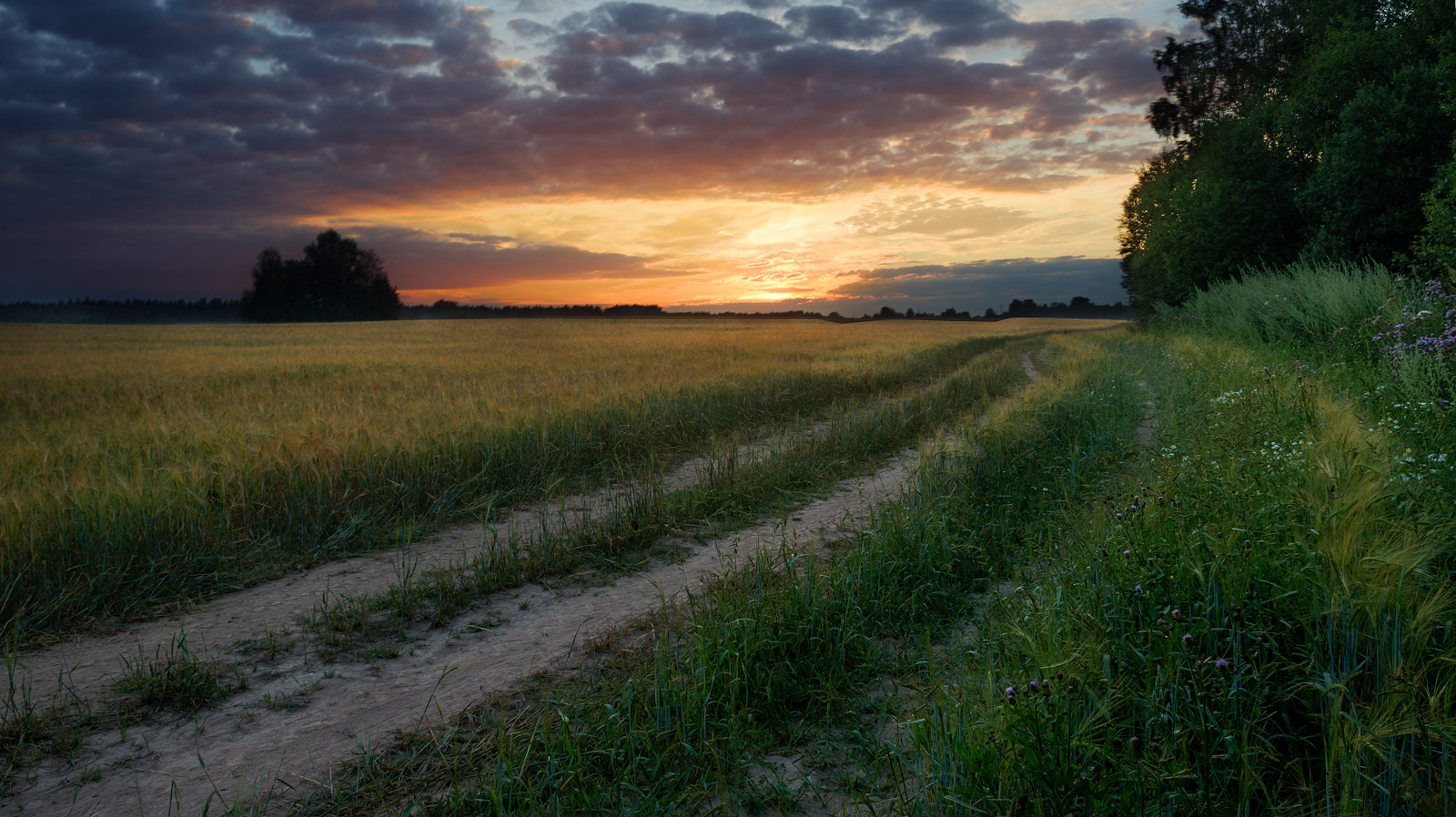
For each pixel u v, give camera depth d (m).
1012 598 4.05
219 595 5.27
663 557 5.89
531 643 4.32
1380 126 19.86
